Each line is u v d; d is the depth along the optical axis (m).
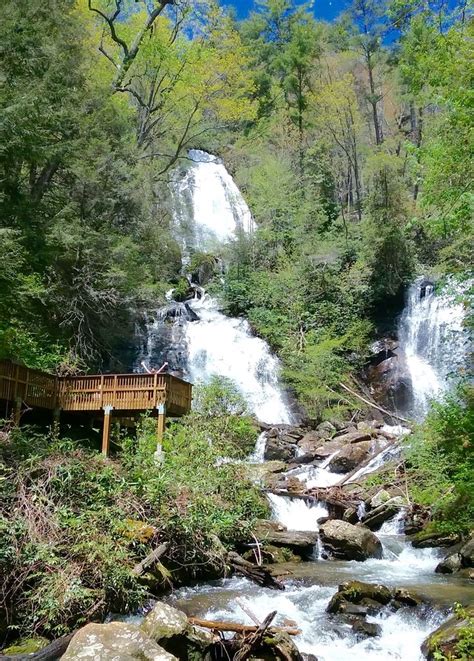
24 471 9.20
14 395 13.34
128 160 23.44
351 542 12.03
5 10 16.53
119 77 26.58
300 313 29.02
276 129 38.28
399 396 26.42
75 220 19.23
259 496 14.24
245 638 6.87
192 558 10.16
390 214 29.59
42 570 7.97
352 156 36.84
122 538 9.03
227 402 19.22
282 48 46.47
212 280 31.41
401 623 7.88
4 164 15.75
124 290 20.94
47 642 7.25
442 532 12.91
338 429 23.08
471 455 14.48
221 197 37.88
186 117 31.66
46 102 16.45
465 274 16.64
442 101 13.00
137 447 12.65
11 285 15.35
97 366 22.20
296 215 32.75
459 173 13.38
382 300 29.94
